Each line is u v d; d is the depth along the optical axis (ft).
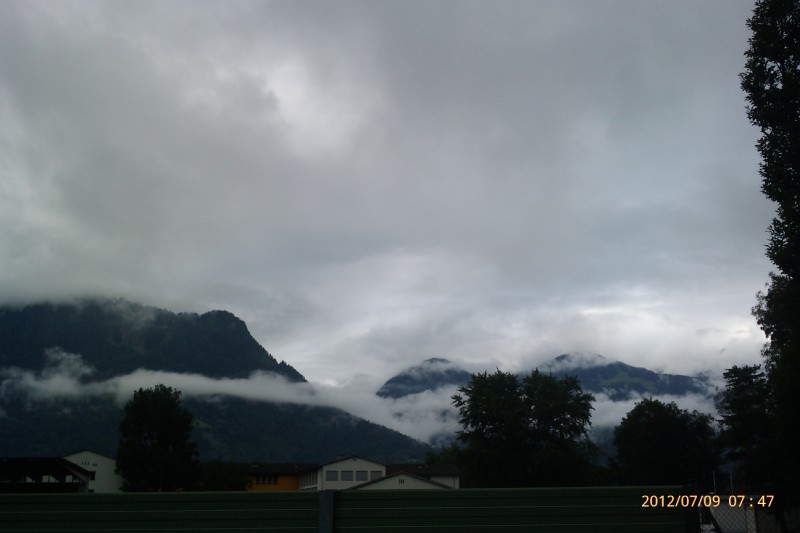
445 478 271.90
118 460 276.62
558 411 212.84
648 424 234.58
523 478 211.20
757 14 73.51
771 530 104.58
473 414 216.33
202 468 289.12
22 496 41.96
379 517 41.78
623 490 41.88
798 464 89.15
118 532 41.57
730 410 158.10
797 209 68.13
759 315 119.55
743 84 73.00
